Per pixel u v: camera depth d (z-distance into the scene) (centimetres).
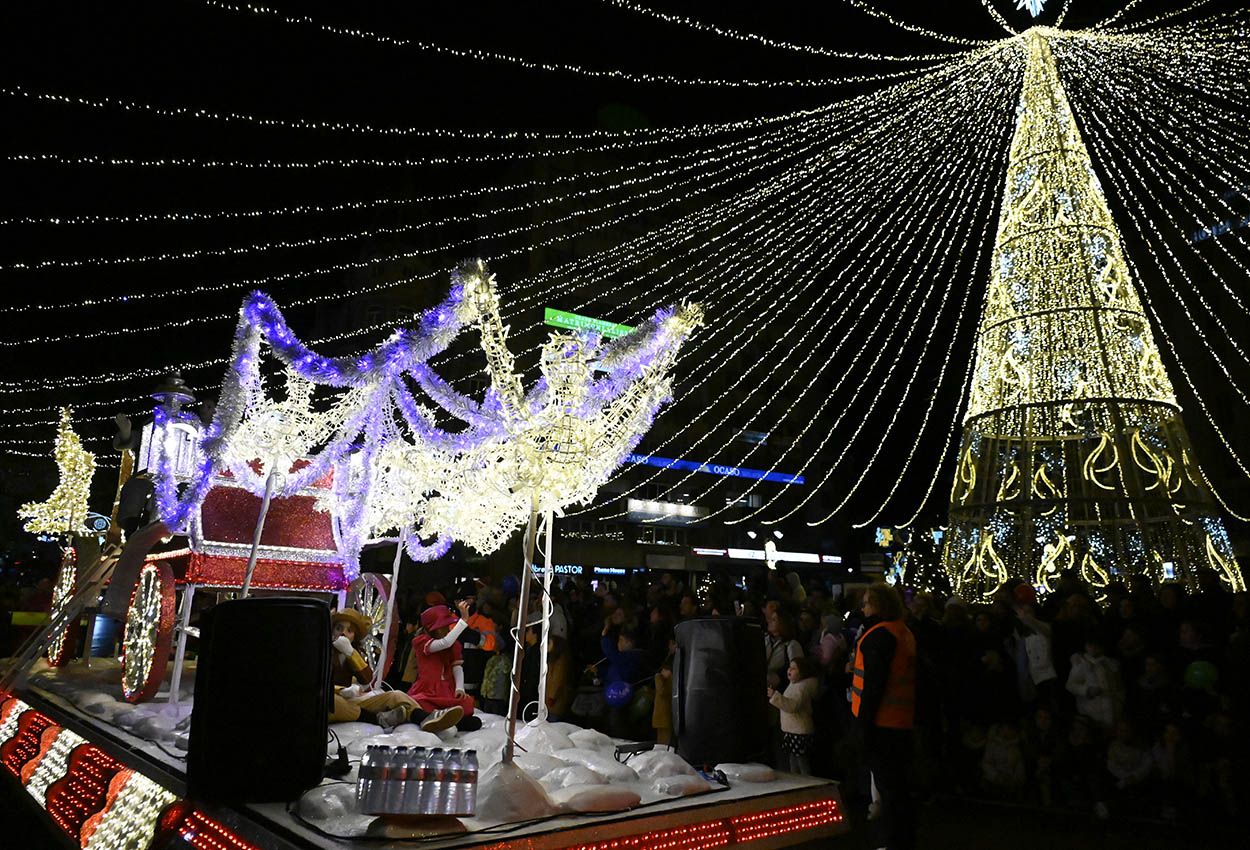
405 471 859
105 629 1164
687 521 4450
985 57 1617
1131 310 1755
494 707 1046
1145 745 782
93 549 1112
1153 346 1775
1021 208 1817
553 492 581
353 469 916
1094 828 748
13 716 891
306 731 478
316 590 870
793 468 4981
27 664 920
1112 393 1688
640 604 1216
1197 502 1655
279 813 436
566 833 414
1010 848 685
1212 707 756
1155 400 1711
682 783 507
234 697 473
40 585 1537
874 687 566
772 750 865
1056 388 1734
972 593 1739
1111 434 1664
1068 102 1819
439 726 669
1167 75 1464
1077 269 1744
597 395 591
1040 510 1702
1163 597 874
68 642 1108
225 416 750
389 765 399
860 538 4697
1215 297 2742
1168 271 2889
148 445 988
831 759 851
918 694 620
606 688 990
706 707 587
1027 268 1792
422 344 757
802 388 5122
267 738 470
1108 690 809
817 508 4903
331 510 905
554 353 585
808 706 794
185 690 867
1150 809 763
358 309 4162
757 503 4838
